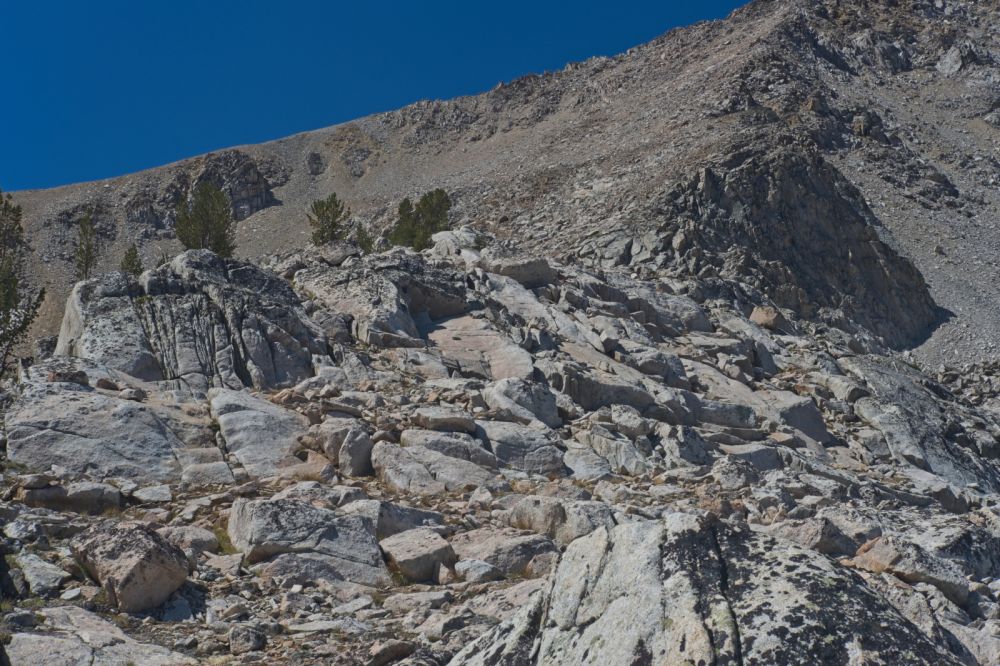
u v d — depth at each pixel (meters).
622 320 33.97
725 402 29.67
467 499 18.06
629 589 7.86
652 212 80.31
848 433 32.22
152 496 16.36
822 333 52.41
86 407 18.25
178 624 11.41
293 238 174.50
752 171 85.62
